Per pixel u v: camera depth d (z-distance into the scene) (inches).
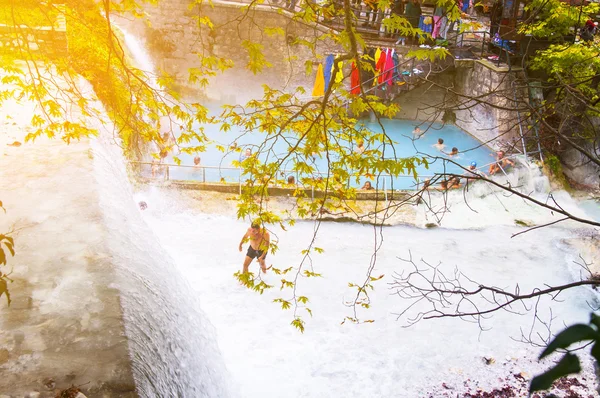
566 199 645.9
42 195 346.9
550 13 607.5
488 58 768.3
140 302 267.9
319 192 574.9
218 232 534.3
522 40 649.6
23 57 310.5
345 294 462.6
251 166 271.6
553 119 629.6
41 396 199.3
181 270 471.2
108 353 221.0
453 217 592.4
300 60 841.5
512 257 530.0
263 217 277.6
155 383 225.5
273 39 844.6
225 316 426.9
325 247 524.7
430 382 378.6
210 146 780.0
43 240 299.4
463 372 389.7
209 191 585.9
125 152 572.1
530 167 649.0
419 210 593.6
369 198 597.6
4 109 453.1
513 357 404.5
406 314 445.1
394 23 253.6
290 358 392.5
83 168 387.5
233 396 348.5
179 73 905.5
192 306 371.2
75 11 344.2
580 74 509.0
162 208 553.9
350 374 382.6
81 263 281.6
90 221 321.7
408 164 241.3
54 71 517.0
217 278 469.1
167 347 266.7
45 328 231.9
